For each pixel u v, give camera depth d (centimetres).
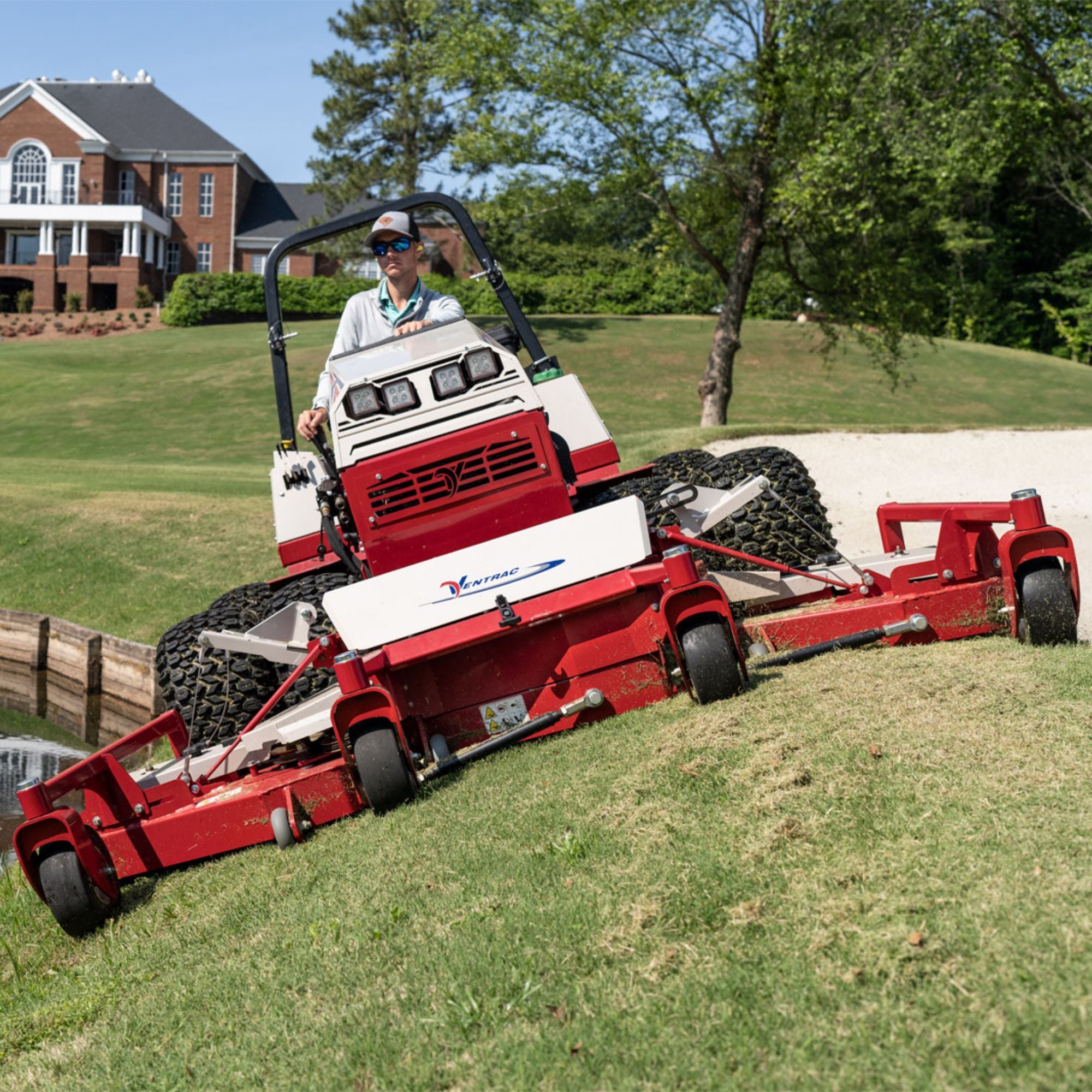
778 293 2319
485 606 459
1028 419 3177
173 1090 294
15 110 5931
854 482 1472
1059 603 448
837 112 1897
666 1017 257
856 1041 232
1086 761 331
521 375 485
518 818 384
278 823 437
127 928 421
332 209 4831
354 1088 267
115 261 6094
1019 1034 222
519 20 2017
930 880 281
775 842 319
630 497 479
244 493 1831
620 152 2017
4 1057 355
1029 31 1856
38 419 3366
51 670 1347
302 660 497
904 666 448
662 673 466
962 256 5103
